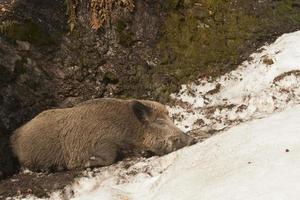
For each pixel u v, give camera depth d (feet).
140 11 109.81
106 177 77.05
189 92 101.76
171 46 108.68
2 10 101.76
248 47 107.65
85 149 81.82
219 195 62.95
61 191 74.69
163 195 67.92
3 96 93.09
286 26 111.65
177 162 74.95
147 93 104.27
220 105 95.76
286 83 92.89
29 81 97.25
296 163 64.85
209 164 71.41
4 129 90.33
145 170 76.13
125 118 82.33
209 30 109.60
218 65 105.50
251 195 60.80
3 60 95.71
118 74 104.47
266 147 70.38
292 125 74.74
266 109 90.74
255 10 112.37
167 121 83.51
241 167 67.67
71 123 82.64
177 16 111.14
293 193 59.06
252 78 98.73
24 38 100.07
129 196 71.51
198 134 87.92
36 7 104.53
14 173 82.48
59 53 102.53
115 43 106.73
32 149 82.43
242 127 78.59
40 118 84.23
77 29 105.91
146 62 106.22
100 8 106.42
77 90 101.55
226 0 112.47
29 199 73.87
